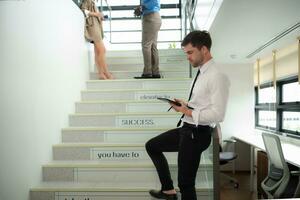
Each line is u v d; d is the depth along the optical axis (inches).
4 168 76.8
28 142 90.0
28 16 90.4
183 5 207.2
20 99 85.0
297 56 160.4
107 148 107.8
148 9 145.2
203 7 137.3
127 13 246.7
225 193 179.0
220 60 221.1
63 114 120.9
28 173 89.7
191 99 69.7
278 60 188.4
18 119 84.0
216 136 70.7
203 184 90.5
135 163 100.8
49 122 106.5
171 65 171.6
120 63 175.6
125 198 90.4
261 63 221.5
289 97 184.4
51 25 109.3
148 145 83.4
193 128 67.5
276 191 115.0
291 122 181.2
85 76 155.1
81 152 109.0
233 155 186.2
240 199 167.8
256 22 119.4
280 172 119.6
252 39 149.8
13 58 81.1
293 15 109.9
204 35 65.9
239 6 100.3
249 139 197.3
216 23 120.3
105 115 124.1
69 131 117.3
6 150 77.6
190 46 66.3
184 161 68.1
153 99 134.0
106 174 99.4
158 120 122.3
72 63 133.6
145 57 149.4
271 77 201.8
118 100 136.5
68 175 100.2
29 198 90.4
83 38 152.9
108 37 225.3
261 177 173.2
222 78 63.6
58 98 115.6
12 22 80.7
